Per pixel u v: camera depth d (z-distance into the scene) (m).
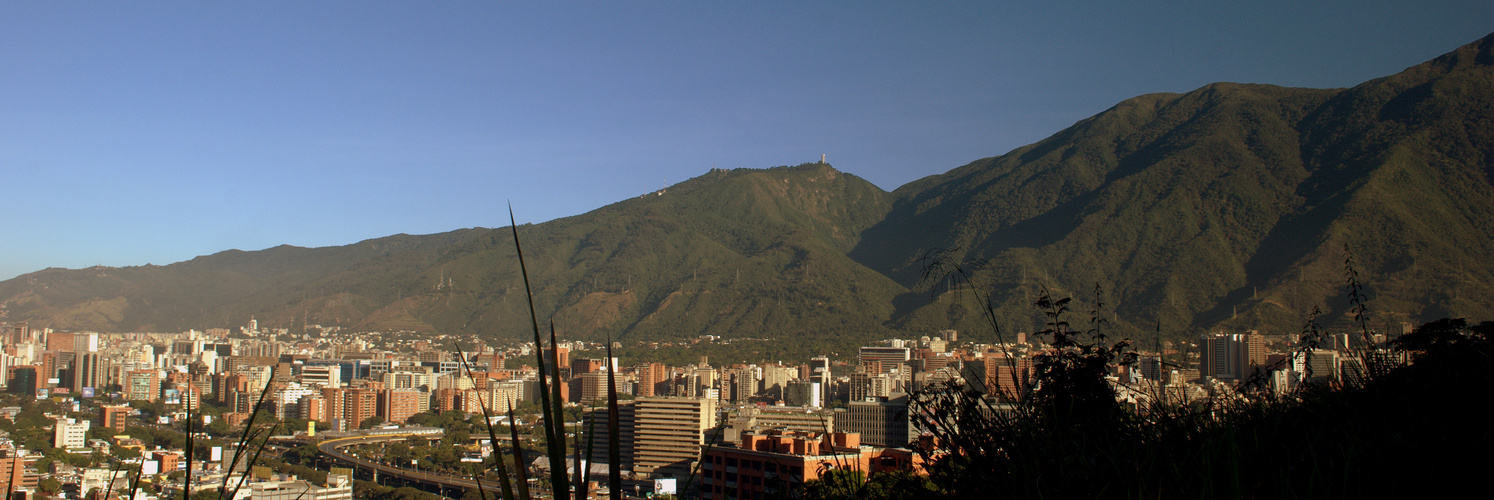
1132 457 4.91
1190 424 5.52
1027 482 4.95
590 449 2.86
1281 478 4.40
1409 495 4.58
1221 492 4.52
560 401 2.83
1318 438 4.90
